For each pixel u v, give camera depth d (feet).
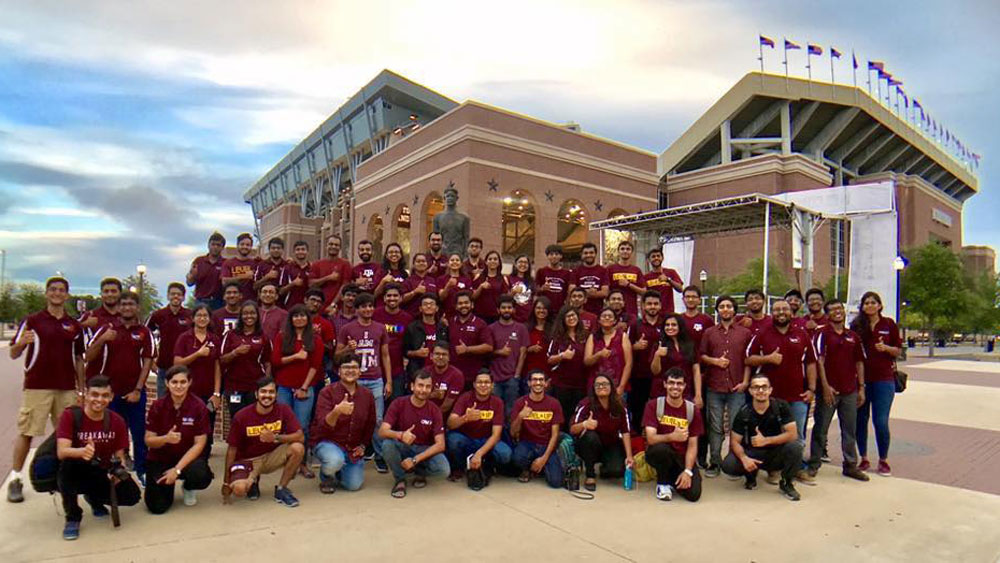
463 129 94.38
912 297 115.85
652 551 15.03
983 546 15.81
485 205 94.32
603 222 70.44
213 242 29.14
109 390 16.52
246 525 16.47
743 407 21.40
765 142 164.04
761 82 158.92
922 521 17.74
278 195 301.84
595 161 109.81
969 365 82.48
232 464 18.44
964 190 269.03
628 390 24.58
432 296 25.43
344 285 27.04
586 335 23.93
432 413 20.47
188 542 15.10
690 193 147.33
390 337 25.40
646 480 21.33
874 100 176.14
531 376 21.45
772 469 20.77
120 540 15.21
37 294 177.06
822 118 173.27
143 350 21.35
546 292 29.76
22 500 18.39
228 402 22.04
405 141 111.45
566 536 15.99
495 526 16.69
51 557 14.03
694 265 146.10
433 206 108.17
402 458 19.89
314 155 242.17
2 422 31.32
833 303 23.00
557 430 21.13
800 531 16.71
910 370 73.00
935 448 28.35
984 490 21.39
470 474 20.51
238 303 23.59
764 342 22.43
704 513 18.22
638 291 29.73
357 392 20.48
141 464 21.11
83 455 15.37
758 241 135.44
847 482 22.25
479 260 30.50
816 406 22.97
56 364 19.38
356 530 16.17
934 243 121.90
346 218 185.78
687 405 20.06
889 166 209.36
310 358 22.95
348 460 20.16
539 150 101.65
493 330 25.16
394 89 179.42
